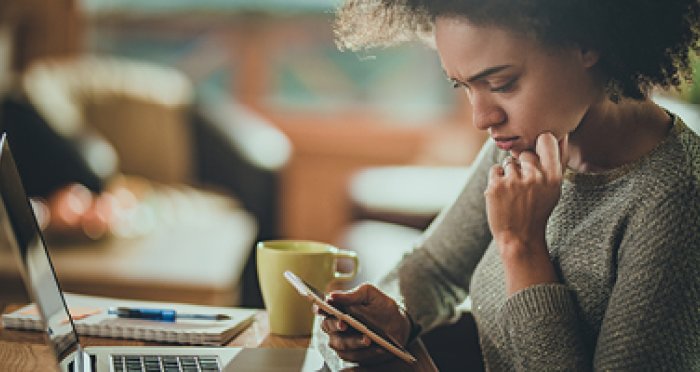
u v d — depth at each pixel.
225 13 5.43
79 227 3.02
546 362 1.08
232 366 1.13
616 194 1.11
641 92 1.08
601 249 1.11
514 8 1.01
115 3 5.34
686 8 1.07
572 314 1.10
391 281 1.46
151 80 4.40
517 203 1.12
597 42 1.04
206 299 2.81
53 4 5.07
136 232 3.22
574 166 1.17
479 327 1.27
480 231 1.42
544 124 1.08
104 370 1.07
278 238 4.30
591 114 1.11
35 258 0.99
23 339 1.24
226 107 5.50
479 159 1.44
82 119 4.14
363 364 1.17
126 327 1.26
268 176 4.28
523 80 1.05
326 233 5.58
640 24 1.04
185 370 1.10
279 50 5.49
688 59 1.10
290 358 1.18
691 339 1.03
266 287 1.33
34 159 3.64
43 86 3.93
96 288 2.77
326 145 5.54
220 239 3.34
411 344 1.32
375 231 3.72
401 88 5.50
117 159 4.22
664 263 1.02
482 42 1.03
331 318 1.18
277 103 5.54
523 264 1.12
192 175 4.31
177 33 5.44
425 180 4.48
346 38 1.23
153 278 2.78
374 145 5.53
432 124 5.49
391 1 1.16
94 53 5.33
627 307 1.04
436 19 1.06
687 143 1.08
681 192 1.04
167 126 4.30
